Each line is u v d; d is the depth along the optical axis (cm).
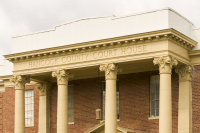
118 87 4469
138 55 3741
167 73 3609
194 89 3959
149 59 3731
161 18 3741
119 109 4400
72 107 4759
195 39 3978
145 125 4212
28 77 4497
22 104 4428
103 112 4550
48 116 4869
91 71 4478
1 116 5288
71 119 4744
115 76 3900
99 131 4284
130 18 3906
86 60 4016
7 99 5244
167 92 3584
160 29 3712
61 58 4181
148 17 3809
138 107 4284
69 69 4147
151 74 4247
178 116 3947
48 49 4184
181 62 3834
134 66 4216
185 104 3922
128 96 4366
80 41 4166
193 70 3988
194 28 4003
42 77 4784
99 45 3909
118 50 3853
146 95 4253
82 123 4644
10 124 5181
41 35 4431
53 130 4828
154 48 3666
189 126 3878
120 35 3941
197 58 3959
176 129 3997
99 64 3944
